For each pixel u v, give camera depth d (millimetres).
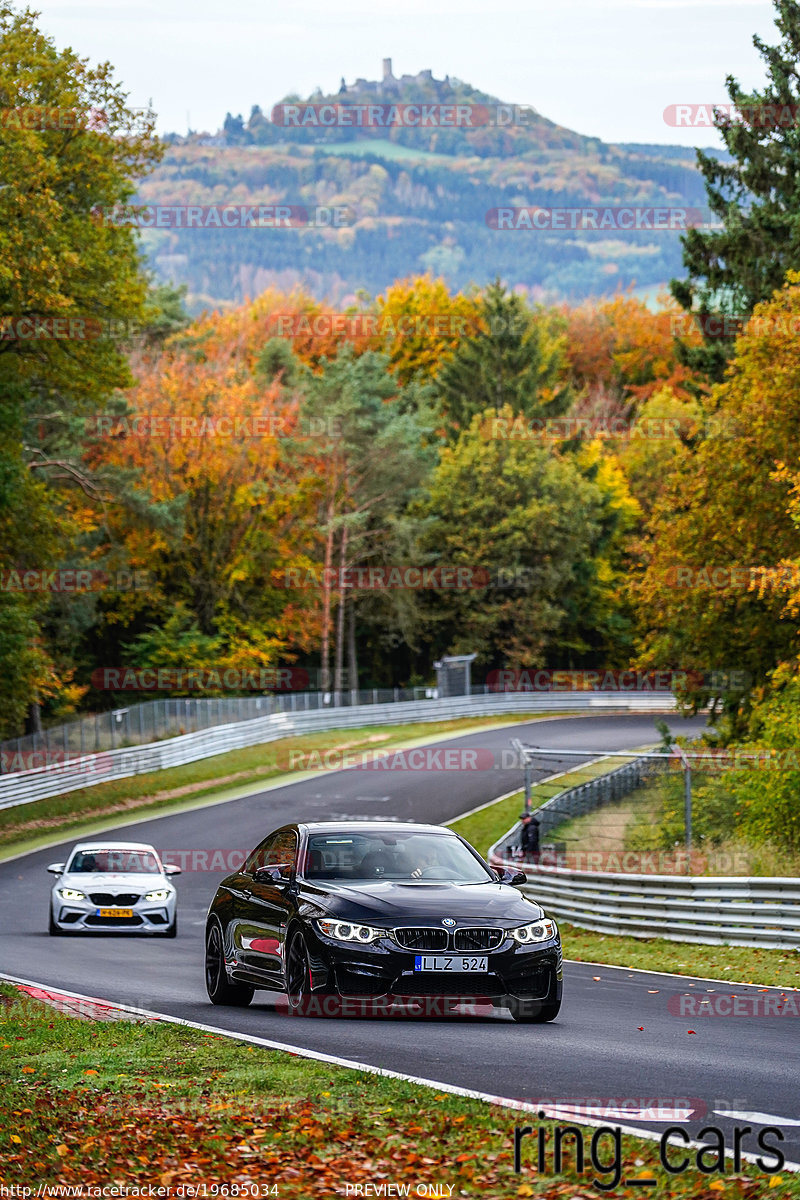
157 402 161750
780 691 79500
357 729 149500
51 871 52719
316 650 199125
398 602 183750
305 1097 19047
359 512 171250
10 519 95438
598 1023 27797
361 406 172750
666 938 48781
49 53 82250
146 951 45094
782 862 56312
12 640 96312
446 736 144625
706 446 83625
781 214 104250
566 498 191750
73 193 86000
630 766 90312
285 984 27344
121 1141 17266
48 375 88312
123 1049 23469
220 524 164750
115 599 163500
